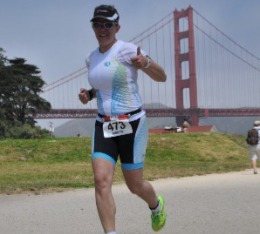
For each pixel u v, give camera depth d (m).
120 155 4.25
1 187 9.88
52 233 5.40
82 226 5.76
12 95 58.88
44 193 9.21
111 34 4.16
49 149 21.14
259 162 18.94
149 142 22.95
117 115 4.15
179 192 8.93
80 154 20.80
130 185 4.36
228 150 23.19
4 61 61.81
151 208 4.65
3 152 20.58
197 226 5.55
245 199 7.70
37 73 63.06
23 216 6.59
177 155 21.72
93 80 4.21
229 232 5.21
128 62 4.12
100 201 4.00
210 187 9.75
